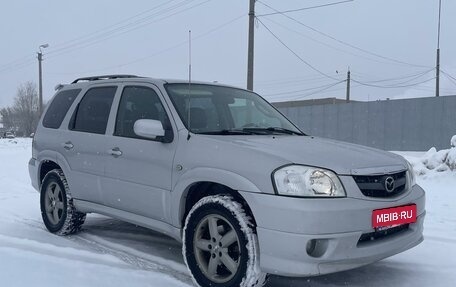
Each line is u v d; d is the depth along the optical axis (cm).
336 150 414
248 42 1908
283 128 528
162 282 415
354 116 2545
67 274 421
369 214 366
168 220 441
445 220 679
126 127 499
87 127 551
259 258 370
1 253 473
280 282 436
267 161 373
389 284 432
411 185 425
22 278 403
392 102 2388
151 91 493
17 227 615
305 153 389
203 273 405
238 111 526
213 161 402
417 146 2294
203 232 411
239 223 376
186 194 426
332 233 352
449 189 964
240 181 378
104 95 547
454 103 2162
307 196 355
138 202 469
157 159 448
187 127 442
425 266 482
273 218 357
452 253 524
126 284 404
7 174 1190
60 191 580
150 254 506
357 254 364
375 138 2456
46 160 600
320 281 439
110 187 499
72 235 580
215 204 393
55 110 620
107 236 579
